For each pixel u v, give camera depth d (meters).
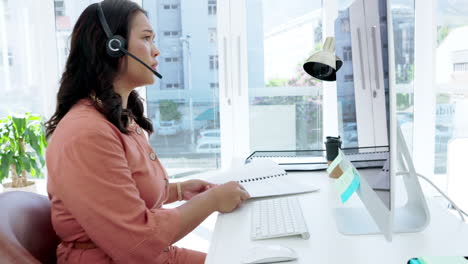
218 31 2.77
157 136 2.92
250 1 2.75
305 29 2.74
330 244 0.86
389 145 0.76
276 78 2.80
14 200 0.91
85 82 1.03
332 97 2.72
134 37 1.06
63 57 2.88
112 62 1.04
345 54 1.30
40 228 0.95
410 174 0.96
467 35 2.54
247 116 2.83
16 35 2.85
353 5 1.15
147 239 0.89
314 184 1.33
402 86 2.65
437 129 2.65
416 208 0.97
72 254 0.95
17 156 2.62
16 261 0.74
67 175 0.86
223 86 2.80
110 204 0.86
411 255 0.79
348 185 1.08
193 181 1.35
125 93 1.13
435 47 2.56
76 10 2.84
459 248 0.81
